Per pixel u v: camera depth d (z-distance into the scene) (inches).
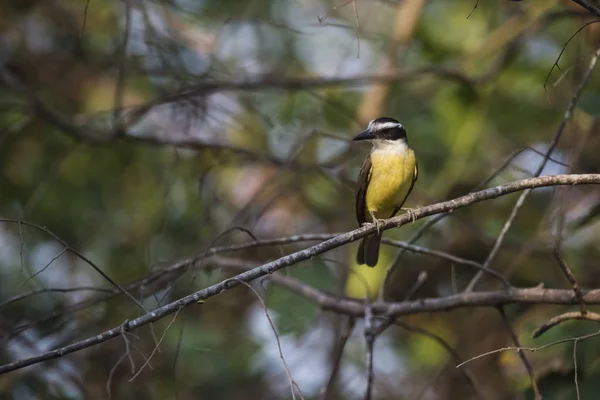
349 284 499.5
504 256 505.0
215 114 561.9
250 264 421.4
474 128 541.0
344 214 561.9
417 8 536.1
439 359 516.4
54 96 596.7
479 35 581.0
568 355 368.2
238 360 508.1
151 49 498.9
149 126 566.6
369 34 561.9
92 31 583.5
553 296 349.7
